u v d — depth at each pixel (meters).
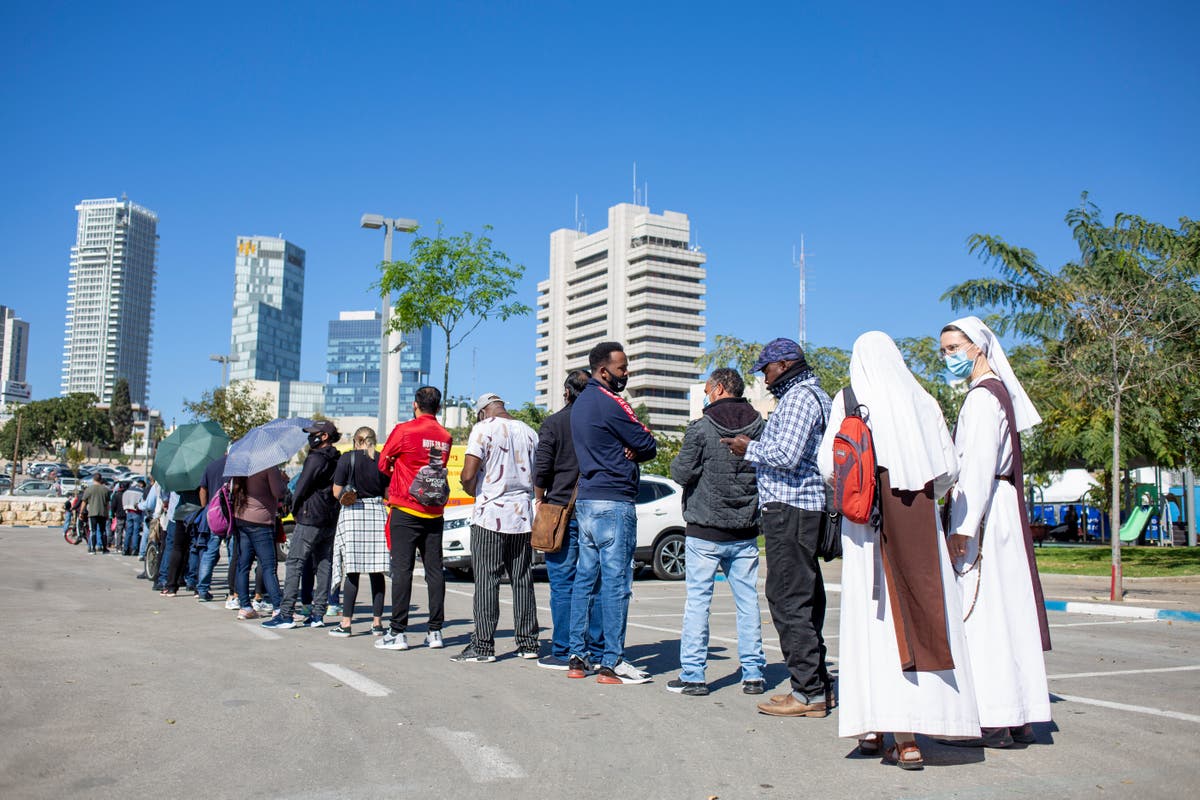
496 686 6.30
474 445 7.38
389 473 8.03
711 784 4.16
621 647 6.57
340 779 4.14
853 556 4.64
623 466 6.61
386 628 9.18
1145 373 13.59
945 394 24.66
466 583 14.94
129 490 20.58
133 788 3.98
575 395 7.23
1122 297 13.84
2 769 4.18
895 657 4.44
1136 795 4.02
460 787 4.05
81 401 124.12
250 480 9.48
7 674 6.27
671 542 16.27
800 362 5.62
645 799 3.93
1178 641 9.20
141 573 15.36
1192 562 19.61
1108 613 11.91
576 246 176.88
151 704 5.52
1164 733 5.15
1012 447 4.96
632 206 163.88
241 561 9.93
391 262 21.11
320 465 9.14
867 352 4.77
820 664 5.59
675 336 158.12
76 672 6.44
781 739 4.97
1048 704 4.88
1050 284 16.20
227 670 6.66
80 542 25.66
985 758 4.64
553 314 176.75
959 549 4.82
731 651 8.14
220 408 47.69
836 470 4.55
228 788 4.00
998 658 4.80
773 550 5.57
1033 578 4.98
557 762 4.46
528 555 7.59
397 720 5.23
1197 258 14.61
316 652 7.59
